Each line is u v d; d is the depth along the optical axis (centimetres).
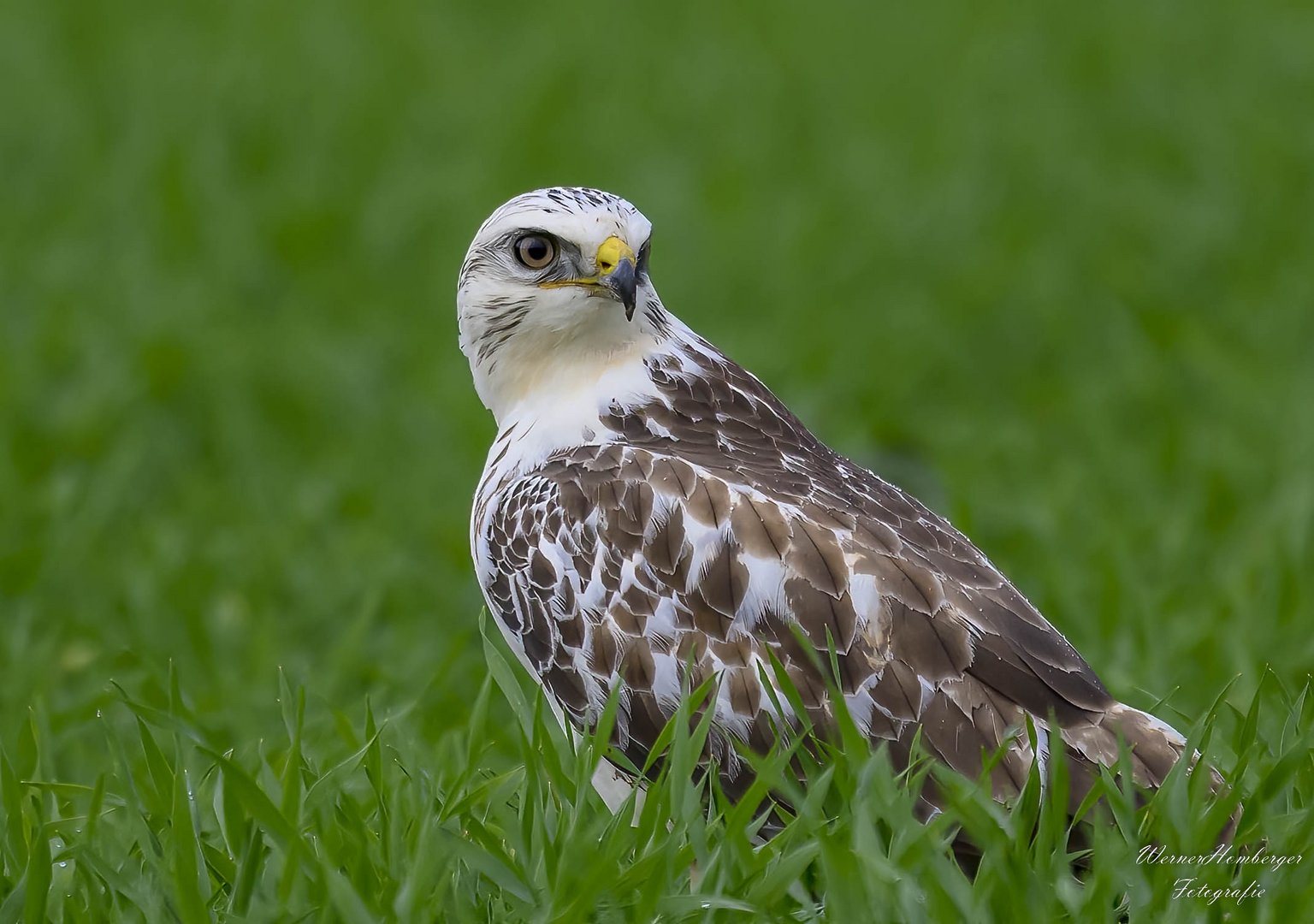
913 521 851
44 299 2077
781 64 3212
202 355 1884
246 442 1712
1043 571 1272
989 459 1656
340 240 2352
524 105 2886
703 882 735
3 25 3353
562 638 855
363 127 2800
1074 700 788
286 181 2558
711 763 785
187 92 2942
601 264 916
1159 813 744
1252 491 1494
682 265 2219
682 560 823
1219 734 891
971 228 2339
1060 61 3178
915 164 2652
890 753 784
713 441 907
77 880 789
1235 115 2767
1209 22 3366
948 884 718
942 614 791
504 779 832
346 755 916
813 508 822
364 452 1714
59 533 1445
